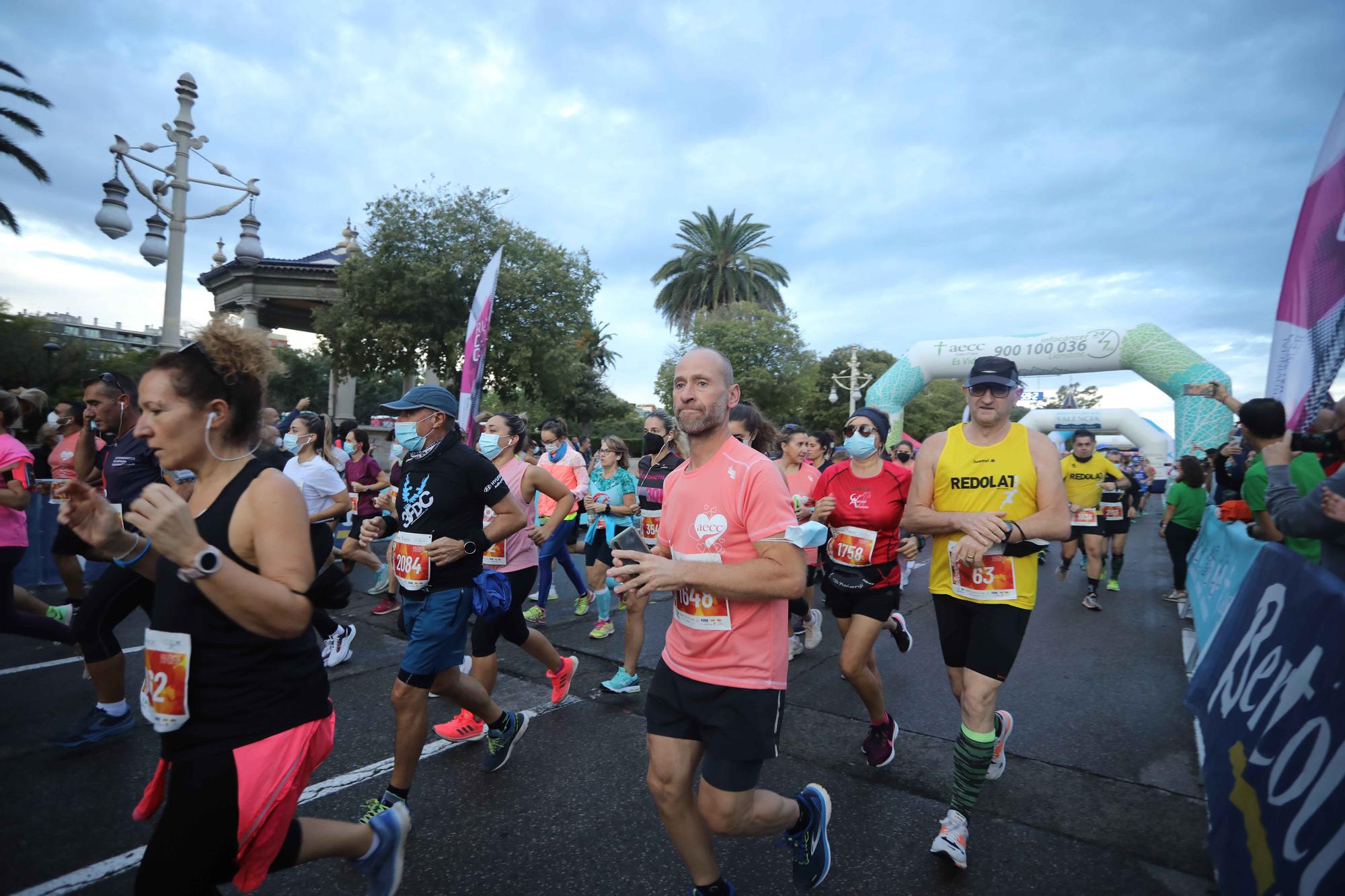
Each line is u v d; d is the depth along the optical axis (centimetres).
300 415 494
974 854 276
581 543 716
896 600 359
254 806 162
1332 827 169
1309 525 253
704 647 207
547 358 2425
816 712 429
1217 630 309
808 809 232
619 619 665
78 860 262
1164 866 269
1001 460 298
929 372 1557
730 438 220
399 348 2284
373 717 404
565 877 258
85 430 508
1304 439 316
